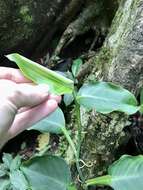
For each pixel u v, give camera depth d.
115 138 0.36
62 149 0.40
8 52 0.50
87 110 0.36
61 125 0.28
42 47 0.51
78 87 0.43
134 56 0.33
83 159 0.37
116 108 0.26
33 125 0.26
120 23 0.36
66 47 0.50
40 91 0.24
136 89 0.34
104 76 0.35
